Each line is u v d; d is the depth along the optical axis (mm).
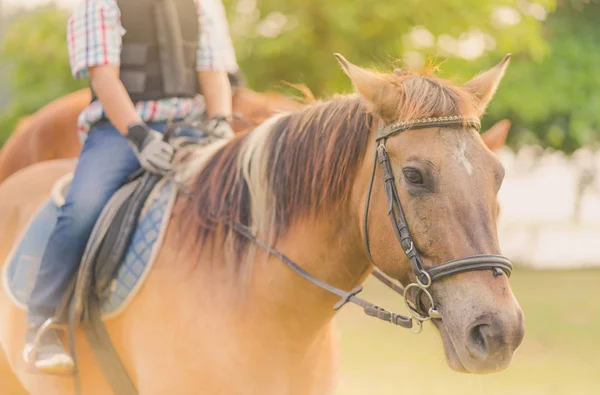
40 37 16094
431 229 2596
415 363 8703
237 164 3176
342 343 10141
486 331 2467
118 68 3465
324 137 2980
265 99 4586
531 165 22000
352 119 2926
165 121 3574
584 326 10961
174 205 3258
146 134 3312
